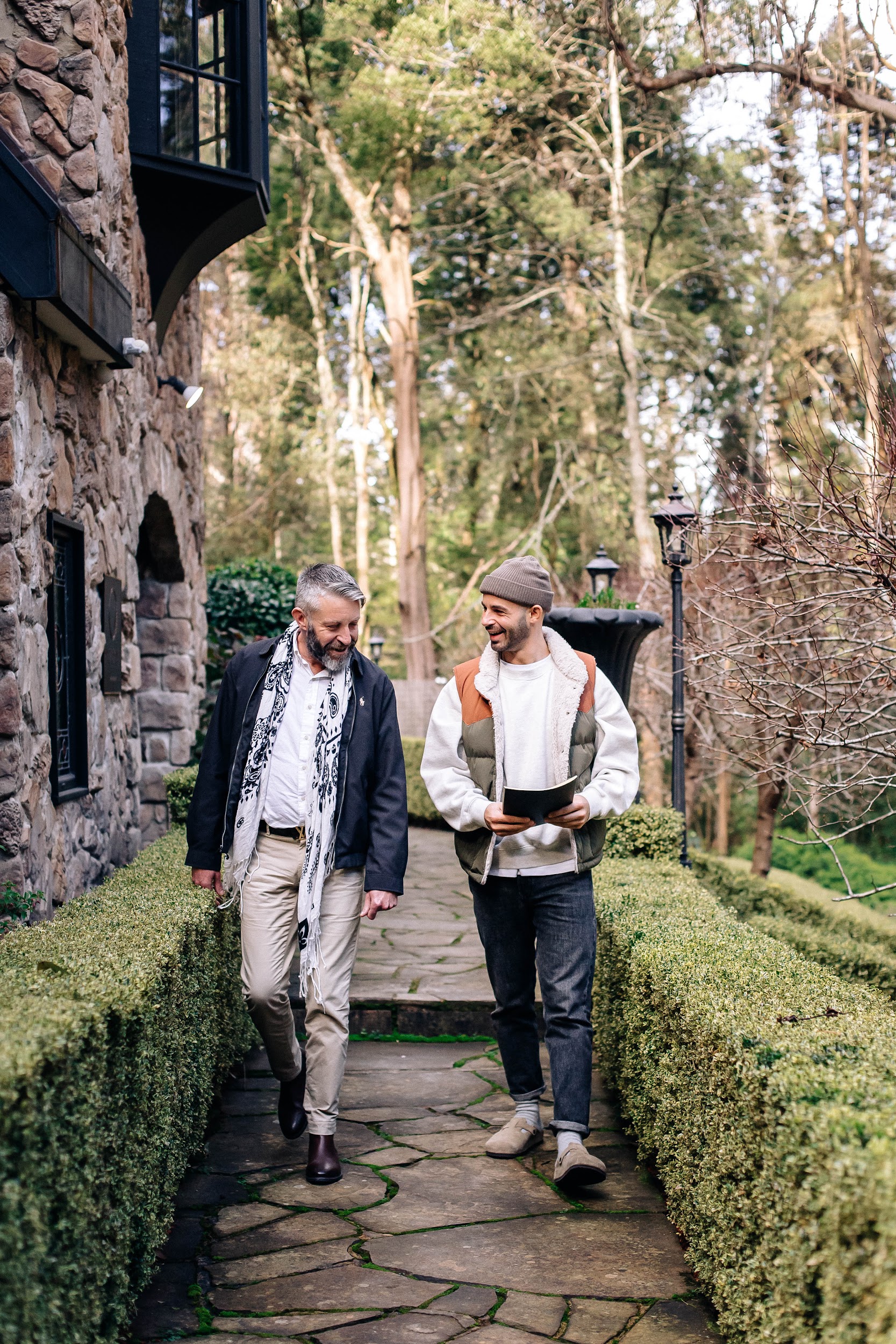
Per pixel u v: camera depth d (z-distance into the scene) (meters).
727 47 9.28
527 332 21.33
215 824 3.62
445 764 3.65
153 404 7.20
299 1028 5.30
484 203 20.20
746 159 18.56
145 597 8.88
